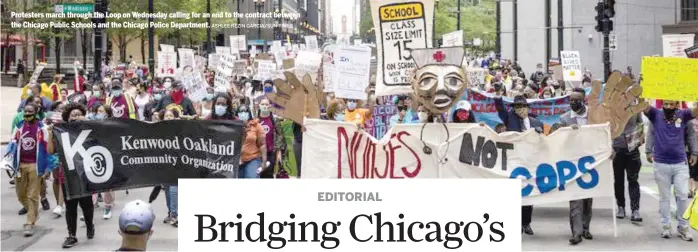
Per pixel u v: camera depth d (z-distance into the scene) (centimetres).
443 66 853
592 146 933
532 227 1063
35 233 1052
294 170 1254
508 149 917
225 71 1892
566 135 929
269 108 1138
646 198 1310
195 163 954
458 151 906
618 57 4628
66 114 977
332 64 1730
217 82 1833
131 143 945
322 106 1290
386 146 909
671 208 1205
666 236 984
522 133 917
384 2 992
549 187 927
